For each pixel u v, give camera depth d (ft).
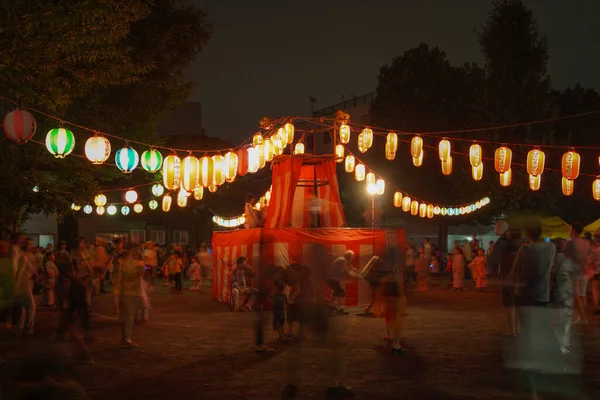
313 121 62.18
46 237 117.70
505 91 99.66
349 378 28.50
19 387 17.08
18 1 39.65
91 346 37.60
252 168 56.85
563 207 126.82
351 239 56.85
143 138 81.51
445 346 36.70
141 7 57.72
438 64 123.34
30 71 43.91
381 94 127.54
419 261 82.53
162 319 51.06
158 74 80.02
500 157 54.80
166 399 25.09
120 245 66.59
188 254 116.06
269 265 35.32
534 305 28.81
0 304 39.78
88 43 51.42
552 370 28.43
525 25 99.45
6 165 49.34
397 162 122.93
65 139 42.01
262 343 35.19
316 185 60.23
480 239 147.33
